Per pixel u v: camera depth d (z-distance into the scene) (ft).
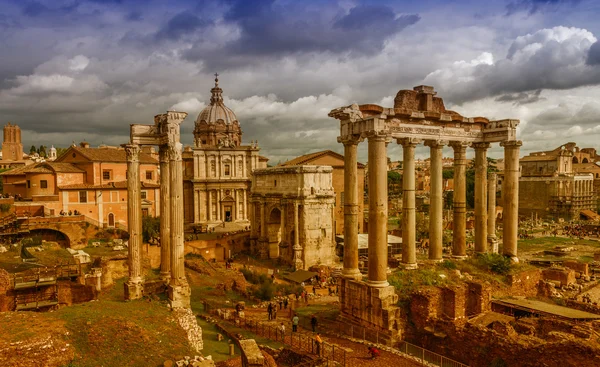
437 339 100.27
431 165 133.08
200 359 81.05
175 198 116.16
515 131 137.49
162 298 115.96
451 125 134.62
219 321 125.80
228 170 369.50
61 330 78.54
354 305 113.91
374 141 108.37
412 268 125.18
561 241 353.51
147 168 311.68
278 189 284.41
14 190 284.61
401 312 109.09
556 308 112.78
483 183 144.66
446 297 107.55
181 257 116.78
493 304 117.70
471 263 137.49
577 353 77.97
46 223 221.05
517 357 85.66
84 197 265.95
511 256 141.28
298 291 187.01
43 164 273.13
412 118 123.54
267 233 294.87
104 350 79.36
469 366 88.69
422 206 483.10
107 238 234.79
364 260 248.32
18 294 115.75
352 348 100.17
